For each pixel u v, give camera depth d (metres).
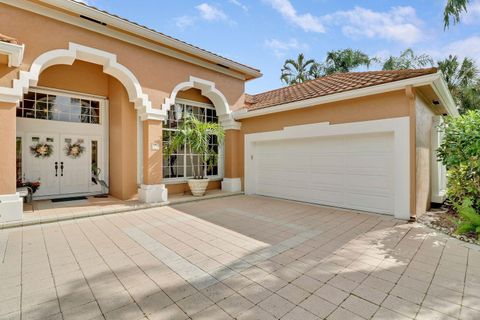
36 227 5.78
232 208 7.77
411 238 4.89
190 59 9.34
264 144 10.00
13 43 5.18
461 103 16.48
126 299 2.85
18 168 8.28
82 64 9.31
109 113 9.86
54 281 3.27
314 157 8.32
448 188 6.65
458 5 7.65
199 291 3.02
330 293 2.95
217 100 10.66
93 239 4.96
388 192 6.67
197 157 10.78
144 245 4.62
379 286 3.10
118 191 8.97
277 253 4.20
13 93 5.85
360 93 6.70
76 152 9.41
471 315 2.52
